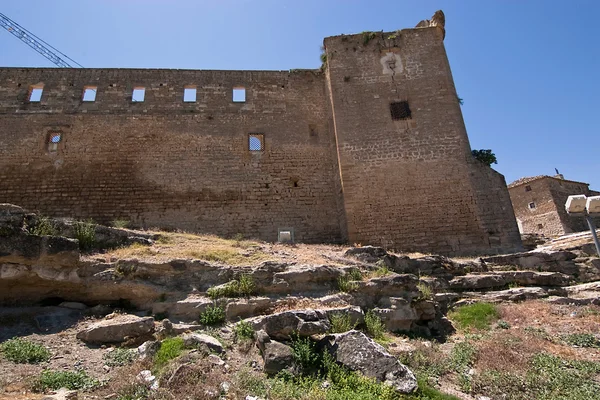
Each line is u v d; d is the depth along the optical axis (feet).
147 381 20.38
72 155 67.26
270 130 72.74
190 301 30.76
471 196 60.95
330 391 20.24
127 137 69.36
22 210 34.47
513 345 28.14
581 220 110.73
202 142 70.28
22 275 30.01
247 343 25.77
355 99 68.85
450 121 65.92
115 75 73.87
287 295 33.22
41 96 71.00
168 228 63.87
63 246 31.50
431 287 39.60
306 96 76.54
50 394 19.15
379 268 40.04
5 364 22.40
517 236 58.39
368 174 63.72
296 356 23.03
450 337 32.45
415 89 68.90
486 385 22.77
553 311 35.83
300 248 50.83
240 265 36.37
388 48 72.38
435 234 59.41
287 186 69.26
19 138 67.72
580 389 21.90
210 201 66.69
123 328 26.48
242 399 19.21
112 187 65.87
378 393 20.33
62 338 26.63
